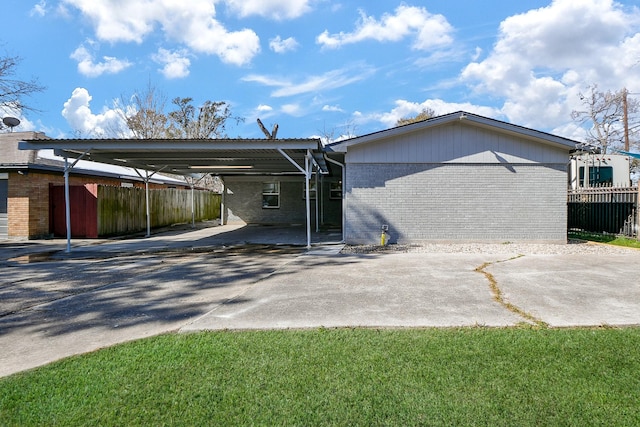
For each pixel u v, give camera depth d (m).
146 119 31.09
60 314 4.53
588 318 4.12
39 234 12.94
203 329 3.93
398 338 3.56
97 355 3.29
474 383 2.74
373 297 5.06
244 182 19.80
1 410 2.47
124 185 17.48
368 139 10.48
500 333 3.67
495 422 2.29
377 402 2.51
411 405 2.47
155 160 12.69
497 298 4.95
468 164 10.62
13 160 13.51
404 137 10.66
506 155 10.57
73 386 2.76
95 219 13.30
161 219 17.97
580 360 3.08
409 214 10.72
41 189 13.04
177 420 2.34
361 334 3.67
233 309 4.63
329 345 3.41
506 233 10.62
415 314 4.31
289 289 5.59
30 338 3.77
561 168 10.59
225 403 2.52
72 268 7.61
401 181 10.70
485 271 6.75
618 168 15.99
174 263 8.13
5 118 15.26
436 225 10.68
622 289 5.38
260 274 6.82
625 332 3.67
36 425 2.32
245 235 14.19
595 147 10.27
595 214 12.33
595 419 2.31
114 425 2.30
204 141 9.43
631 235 10.77
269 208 19.77
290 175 19.30
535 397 2.55
